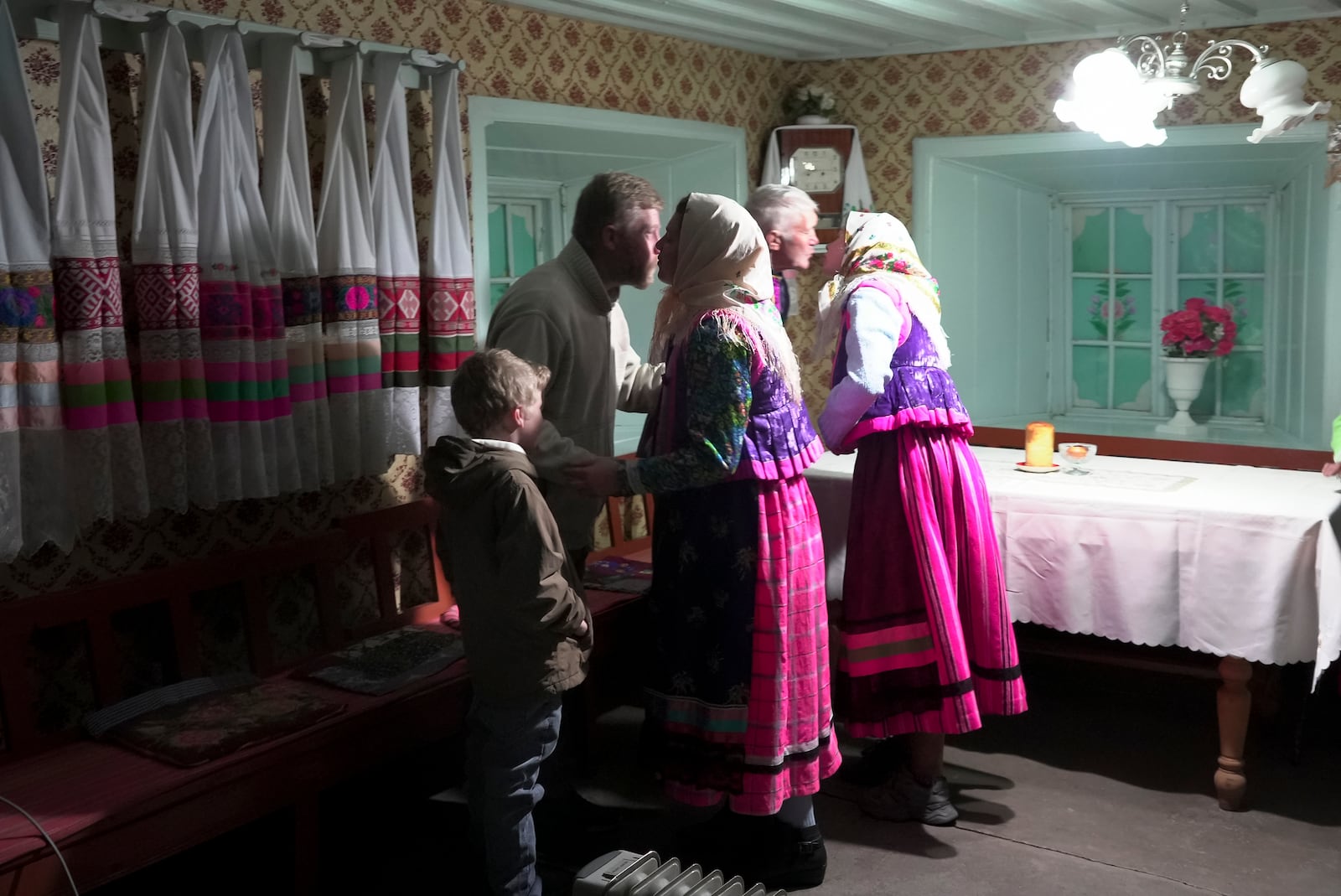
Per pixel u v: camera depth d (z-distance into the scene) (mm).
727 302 2680
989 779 3541
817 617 2785
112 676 2770
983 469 3988
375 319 3193
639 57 4398
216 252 2785
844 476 3717
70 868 2215
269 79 2979
